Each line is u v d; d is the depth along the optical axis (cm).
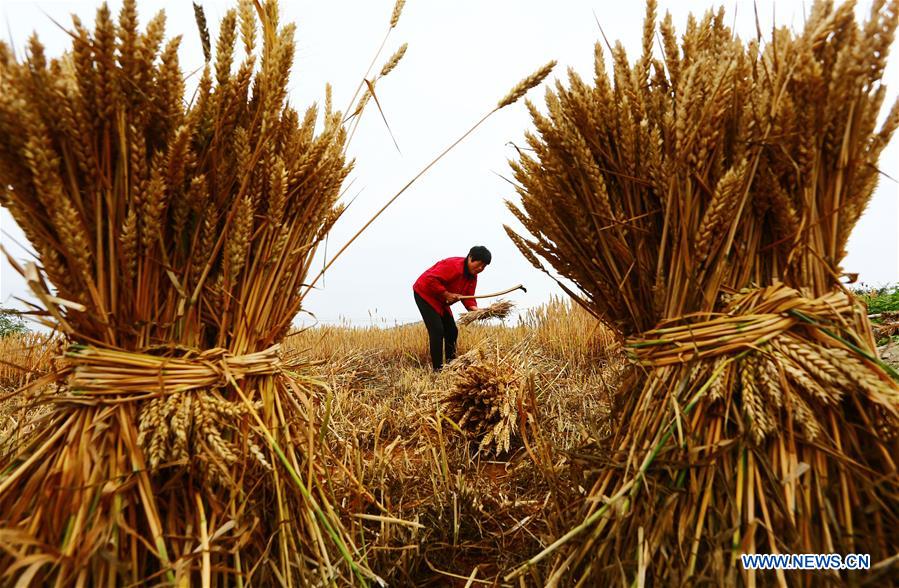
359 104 150
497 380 339
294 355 150
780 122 104
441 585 167
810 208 109
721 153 114
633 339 132
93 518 96
